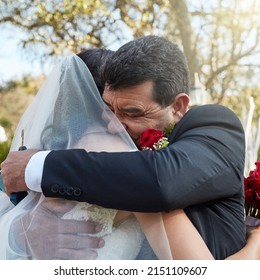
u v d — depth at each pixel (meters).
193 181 1.18
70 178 1.18
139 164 1.17
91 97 1.35
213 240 1.27
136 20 7.16
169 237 1.21
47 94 1.38
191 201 1.19
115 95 1.36
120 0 7.10
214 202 1.31
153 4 7.02
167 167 1.16
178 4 6.70
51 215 1.25
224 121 1.35
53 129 1.34
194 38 7.01
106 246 1.25
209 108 1.37
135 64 1.34
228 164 1.27
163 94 1.37
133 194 1.14
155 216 1.23
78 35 7.27
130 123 1.39
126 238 1.26
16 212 1.31
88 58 1.55
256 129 2.86
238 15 7.39
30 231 1.25
